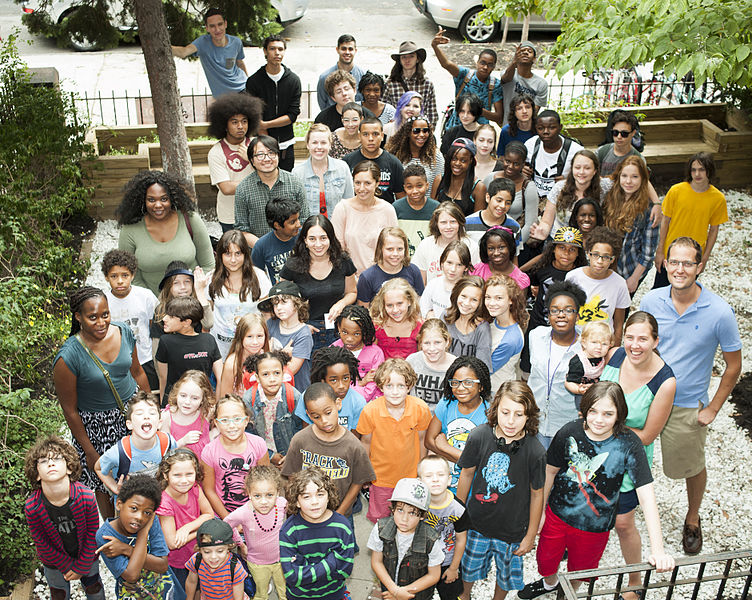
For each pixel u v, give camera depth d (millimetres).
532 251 8094
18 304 7199
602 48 7375
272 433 5996
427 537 5062
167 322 6254
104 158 10406
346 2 19406
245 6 10922
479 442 5211
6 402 6262
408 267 7055
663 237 8070
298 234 7238
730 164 11688
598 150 8875
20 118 10047
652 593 6031
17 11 18047
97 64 15289
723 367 8500
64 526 5082
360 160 8352
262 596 5355
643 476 5160
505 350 6379
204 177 10969
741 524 6621
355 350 6406
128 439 5582
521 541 5340
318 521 4949
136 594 5227
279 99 10094
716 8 6848
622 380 5598
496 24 16625
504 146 9344
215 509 5609
